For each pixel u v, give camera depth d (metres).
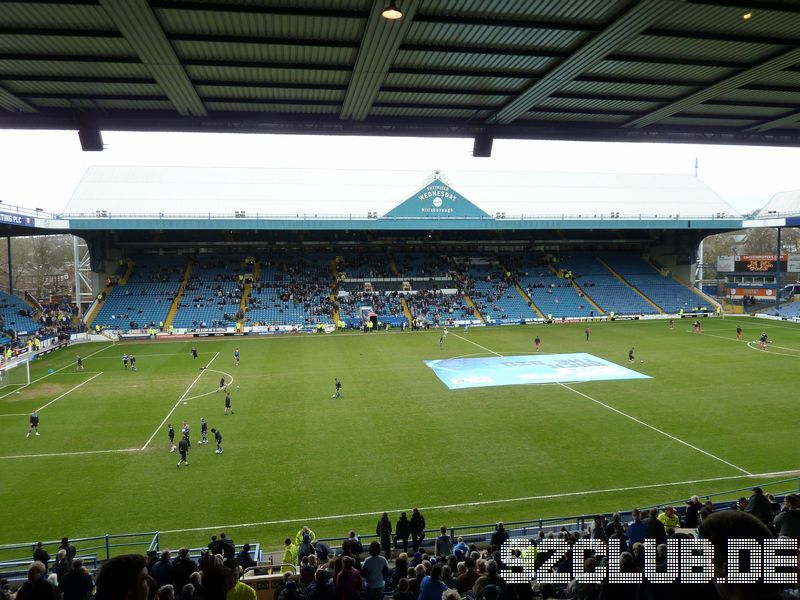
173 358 52.41
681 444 27.69
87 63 14.23
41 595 5.44
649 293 85.25
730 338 61.28
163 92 16.06
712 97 17.45
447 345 58.50
